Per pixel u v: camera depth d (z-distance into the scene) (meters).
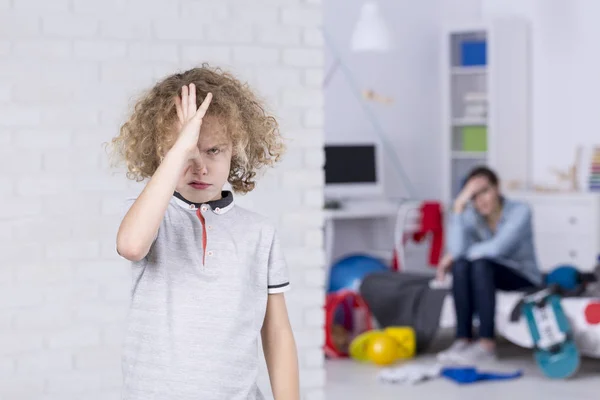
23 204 3.04
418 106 7.88
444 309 5.67
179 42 3.23
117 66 3.14
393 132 7.74
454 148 7.91
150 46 3.19
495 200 5.59
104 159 3.12
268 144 1.93
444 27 7.73
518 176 7.74
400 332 5.49
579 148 7.37
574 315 5.04
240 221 1.81
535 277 5.57
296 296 3.42
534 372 5.11
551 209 7.03
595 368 5.23
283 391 1.83
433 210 6.88
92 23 3.12
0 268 3.02
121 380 3.17
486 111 7.69
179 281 1.73
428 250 7.68
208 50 3.27
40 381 3.08
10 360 3.04
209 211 1.78
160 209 1.62
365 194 7.39
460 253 5.64
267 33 3.36
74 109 3.10
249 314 1.76
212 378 1.69
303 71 3.41
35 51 3.05
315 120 3.43
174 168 1.63
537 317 5.00
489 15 8.03
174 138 1.75
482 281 5.35
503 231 5.47
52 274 3.08
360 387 4.75
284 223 3.40
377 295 5.86
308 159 3.42
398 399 4.48
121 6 3.15
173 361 1.69
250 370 1.74
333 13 7.41
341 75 7.45
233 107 1.75
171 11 3.22
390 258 7.41
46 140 3.06
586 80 7.44
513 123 7.70
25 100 3.04
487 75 7.69
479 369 5.18
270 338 1.85
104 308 3.14
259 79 3.35
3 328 3.04
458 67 7.80
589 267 6.85
